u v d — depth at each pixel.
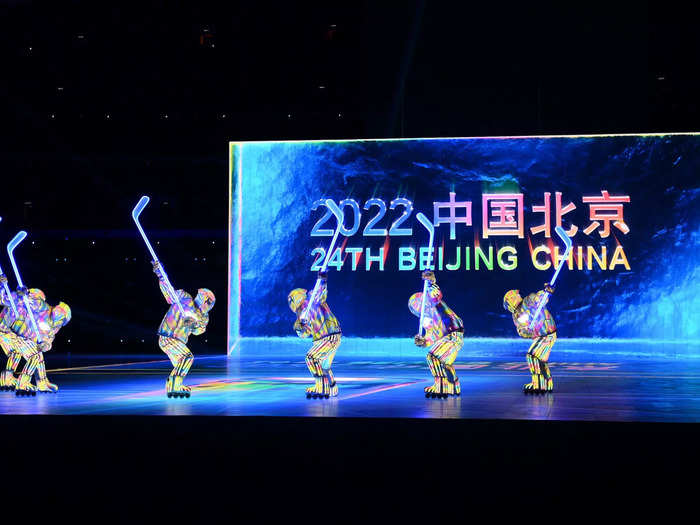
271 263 15.70
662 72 14.34
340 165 15.66
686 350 14.73
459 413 5.91
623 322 14.91
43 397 7.55
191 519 5.11
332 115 15.55
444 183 15.41
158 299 16.94
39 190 16.67
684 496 4.91
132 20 14.79
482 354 15.11
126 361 14.40
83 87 15.67
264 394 7.83
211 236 16.58
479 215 15.31
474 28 14.47
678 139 14.90
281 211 15.75
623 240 14.99
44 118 16.02
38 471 5.45
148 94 15.71
